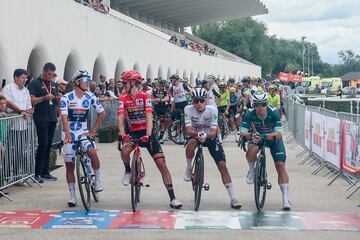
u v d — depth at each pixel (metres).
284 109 27.00
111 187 9.44
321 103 29.86
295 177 10.80
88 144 7.77
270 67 108.88
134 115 7.66
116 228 6.62
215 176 10.78
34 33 16.03
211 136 7.68
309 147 13.27
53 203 8.07
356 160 9.08
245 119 7.88
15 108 9.25
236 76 66.88
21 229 6.56
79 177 7.36
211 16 61.84
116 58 25.89
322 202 8.29
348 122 9.59
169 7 53.28
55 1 17.83
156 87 17.48
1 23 13.63
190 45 51.00
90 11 21.88
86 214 7.34
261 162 7.66
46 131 9.78
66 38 18.98
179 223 6.87
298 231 6.52
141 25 37.50
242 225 6.79
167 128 17.08
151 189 9.26
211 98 15.55
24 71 9.39
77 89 7.72
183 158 13.29
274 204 8.13
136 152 7.63
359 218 7.20
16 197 8.52
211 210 7.66
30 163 9.59
